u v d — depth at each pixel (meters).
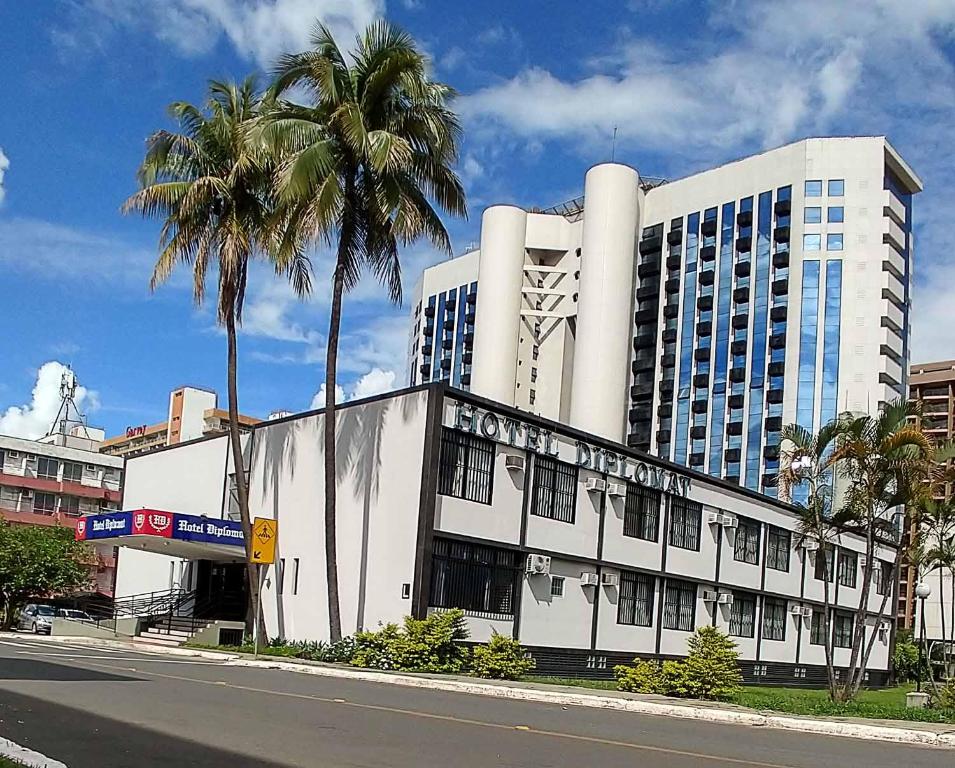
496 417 31.89
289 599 34.22
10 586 49.06
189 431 128.12
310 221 27.91
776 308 92.50
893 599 59.16
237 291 33.56
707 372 95.88
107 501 88.94
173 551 39.19
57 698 14.20
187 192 32.47
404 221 28.78
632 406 100.81
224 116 33.56
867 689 49.97
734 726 17.08
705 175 100.50
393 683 23.30
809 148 93.88
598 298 85.00
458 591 30.31
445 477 30.33
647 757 11.51
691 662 23.02
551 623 33.41
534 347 96.75
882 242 90.94
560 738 12.93
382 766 9.66
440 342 122.94
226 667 24.86
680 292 99.56
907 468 25.80
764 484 89.88
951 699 24.05
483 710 16.55
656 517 38.78
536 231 98.00
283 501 35.66
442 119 29.50
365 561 31.33
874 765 12.13
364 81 29.39
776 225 94.31
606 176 86.81
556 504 34.03
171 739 10.80
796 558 48.50
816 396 89.25
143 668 21.59
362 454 32.44
